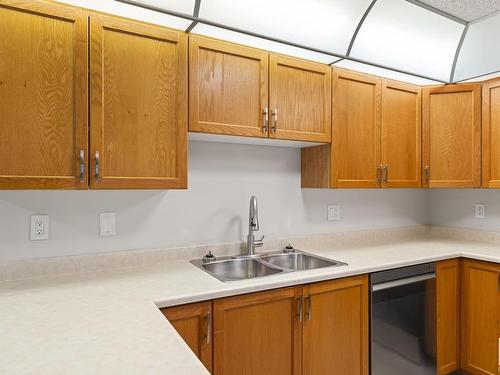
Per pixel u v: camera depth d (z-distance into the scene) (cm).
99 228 181
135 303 127
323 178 218
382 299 189
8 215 161
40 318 112
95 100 144
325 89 208
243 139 199
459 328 224
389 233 282
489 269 210
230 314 147
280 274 167
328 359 172
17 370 80
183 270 176
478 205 271
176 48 163
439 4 206
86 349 90
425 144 246
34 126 134
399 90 239
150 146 156
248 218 222
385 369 189
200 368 80
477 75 230
